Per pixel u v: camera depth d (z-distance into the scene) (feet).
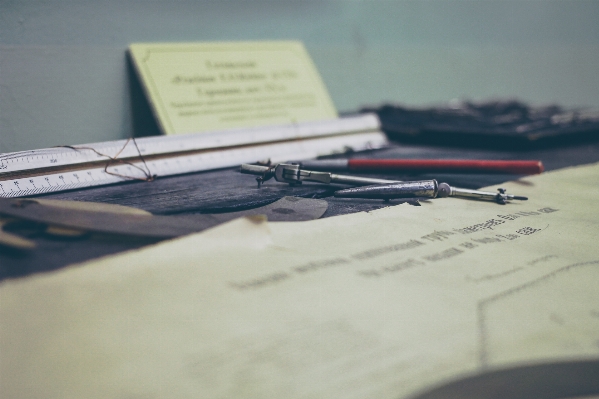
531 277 1.36
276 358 1.07
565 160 2.17
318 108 2.60
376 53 3.10
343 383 1.00
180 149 2.03
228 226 1.43
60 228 1.45
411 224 1.56
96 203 1.58
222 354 1.07
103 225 1.45
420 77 3.36
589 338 1.19
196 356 1.06
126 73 2.33
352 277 1.33
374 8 3.03
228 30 2.58
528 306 1.28
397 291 1.30
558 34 4.19
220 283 1.29
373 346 1.12
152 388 0.97
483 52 3.69
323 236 1.47
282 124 2.31
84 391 0.96
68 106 2.23
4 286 1.26
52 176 1.80
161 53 2.35
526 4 3.89
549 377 1.11
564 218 1.63
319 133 2.34
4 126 2.13
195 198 1.73
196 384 0.98
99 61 2.27
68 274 1.29
